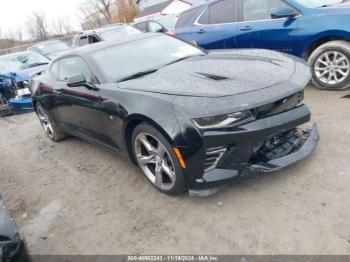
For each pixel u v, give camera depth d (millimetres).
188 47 4250
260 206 2748
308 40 4863
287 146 2984
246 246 2387
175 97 2766
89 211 3209
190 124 2588
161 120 2727
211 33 5930
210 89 2746
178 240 2580
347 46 4523
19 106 7543
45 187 3896
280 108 2775
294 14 4926
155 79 3248
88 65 3783
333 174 2957
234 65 3273
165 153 2916
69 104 4160
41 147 5289
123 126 3197
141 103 2939
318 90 5047
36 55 9555
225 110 2525
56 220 3188
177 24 6660
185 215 2838
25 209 3500
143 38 4293
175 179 2871
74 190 3670
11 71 8523
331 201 2645
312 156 3283
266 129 2633
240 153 2650
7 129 6730
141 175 3645
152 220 2873
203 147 2590
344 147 3334
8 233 2014
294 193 2818
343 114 4066
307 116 2951
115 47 4035
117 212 3092
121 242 2699
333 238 2305
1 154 5348
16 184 4137
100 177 3828
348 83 4680
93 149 4715
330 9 4680
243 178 2721
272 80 2854
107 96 3365
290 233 2416
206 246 2465
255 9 5387
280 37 5113
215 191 2754
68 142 5254
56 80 4516
